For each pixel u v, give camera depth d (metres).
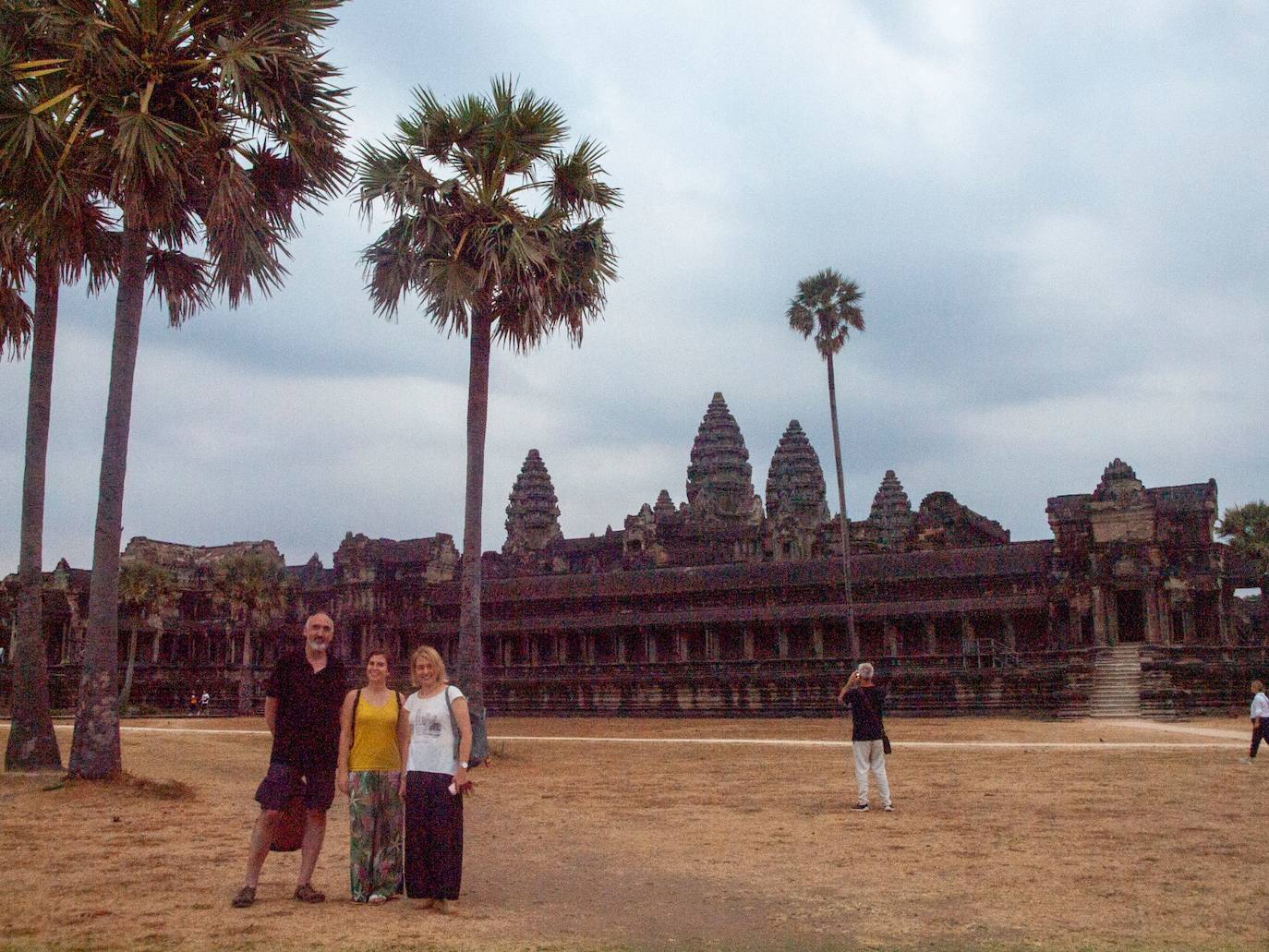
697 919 11.50
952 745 37.69
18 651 24.95
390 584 101.06
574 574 95.69
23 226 23.22
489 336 34.62
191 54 24.03
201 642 106.06
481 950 9.85
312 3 24.42
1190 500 72.94
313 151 25.59
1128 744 36.66
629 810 20.88
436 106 34.19
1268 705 29.94
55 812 19.12
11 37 23.62
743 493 159.88
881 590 82.06
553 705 77.62
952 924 11.19
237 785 24.84
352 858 11.84
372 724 11.98
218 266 25.50
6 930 10.32
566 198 35.81
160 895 12.02
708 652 86.31
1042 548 78.25
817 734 47.50
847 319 67.06
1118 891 12.68
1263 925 11.04
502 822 19.39
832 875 13.84
